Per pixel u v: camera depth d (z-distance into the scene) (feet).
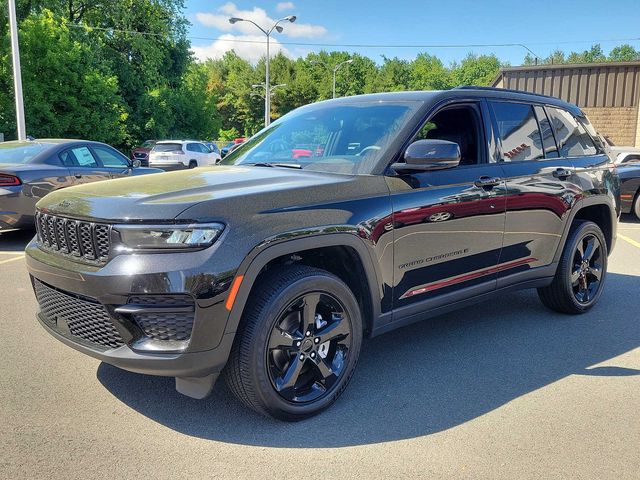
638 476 8.45
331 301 10.28
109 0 122.31
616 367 12.62
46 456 8.73
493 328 15.24
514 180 13.53
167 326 8.80
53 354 12.86
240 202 9.22
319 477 8.34
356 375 12.08
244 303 8.96
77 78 95.66
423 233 11.54
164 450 9.00
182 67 146.82
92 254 9.25
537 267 14.73
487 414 10.37
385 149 11.59
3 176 24.79
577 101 82.89
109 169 29.25
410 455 8.95
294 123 14.08
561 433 9.69
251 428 9.75
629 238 30.60
